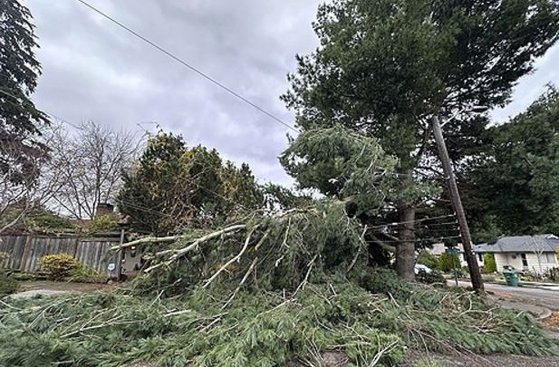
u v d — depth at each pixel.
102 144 17.75
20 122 10.59
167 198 8.71
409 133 6.55
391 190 6.25
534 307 7.86
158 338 2.86
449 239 8.06
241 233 4.98
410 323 3.46
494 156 7.21
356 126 7.44
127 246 5.10
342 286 4.38
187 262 4.68
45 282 8.87
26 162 8.14
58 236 10.21
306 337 2.82
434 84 6.62
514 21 6.88
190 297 3.97
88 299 3.71
